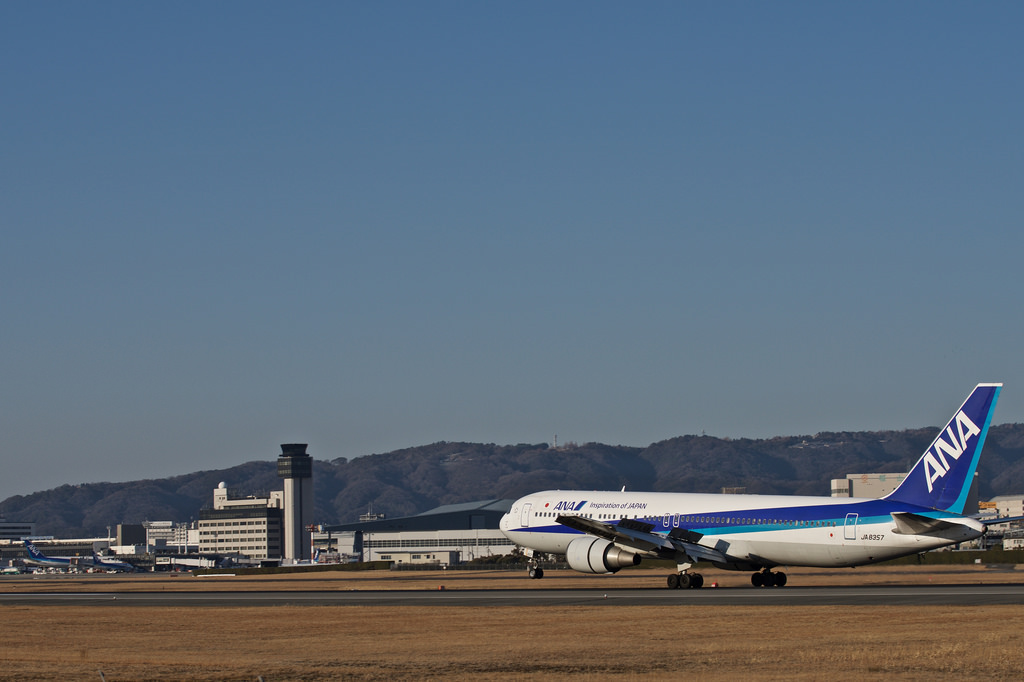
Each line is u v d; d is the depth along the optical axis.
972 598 138.00
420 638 102.44
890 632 97.12
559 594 164.62
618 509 187.00
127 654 93.12
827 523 162.62
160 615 140.50
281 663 83.69
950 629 98.44
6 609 158.75
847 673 73.19
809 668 75.88
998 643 87.25
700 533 173.62
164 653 93.38
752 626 105.50
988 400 155.88
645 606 133.62
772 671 74.88
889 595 145.25
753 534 168.12
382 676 75.69
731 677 72.31
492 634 104.56
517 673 75.94
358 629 113.25
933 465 158.50
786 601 136.88
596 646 91.81
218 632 113.88
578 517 173.75
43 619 138.00
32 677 77.06
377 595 179.00
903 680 69.94
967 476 156.12
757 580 178.12
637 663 80.19
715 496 178.62
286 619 128.50
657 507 181.62
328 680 74.25
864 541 159.25
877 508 159.88
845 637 93.75
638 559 174.25
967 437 156.62
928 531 154.00
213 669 80.31
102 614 144.75
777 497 171.25
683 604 135.50
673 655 84.38
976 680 69.62
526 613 127.94
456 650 91.12
